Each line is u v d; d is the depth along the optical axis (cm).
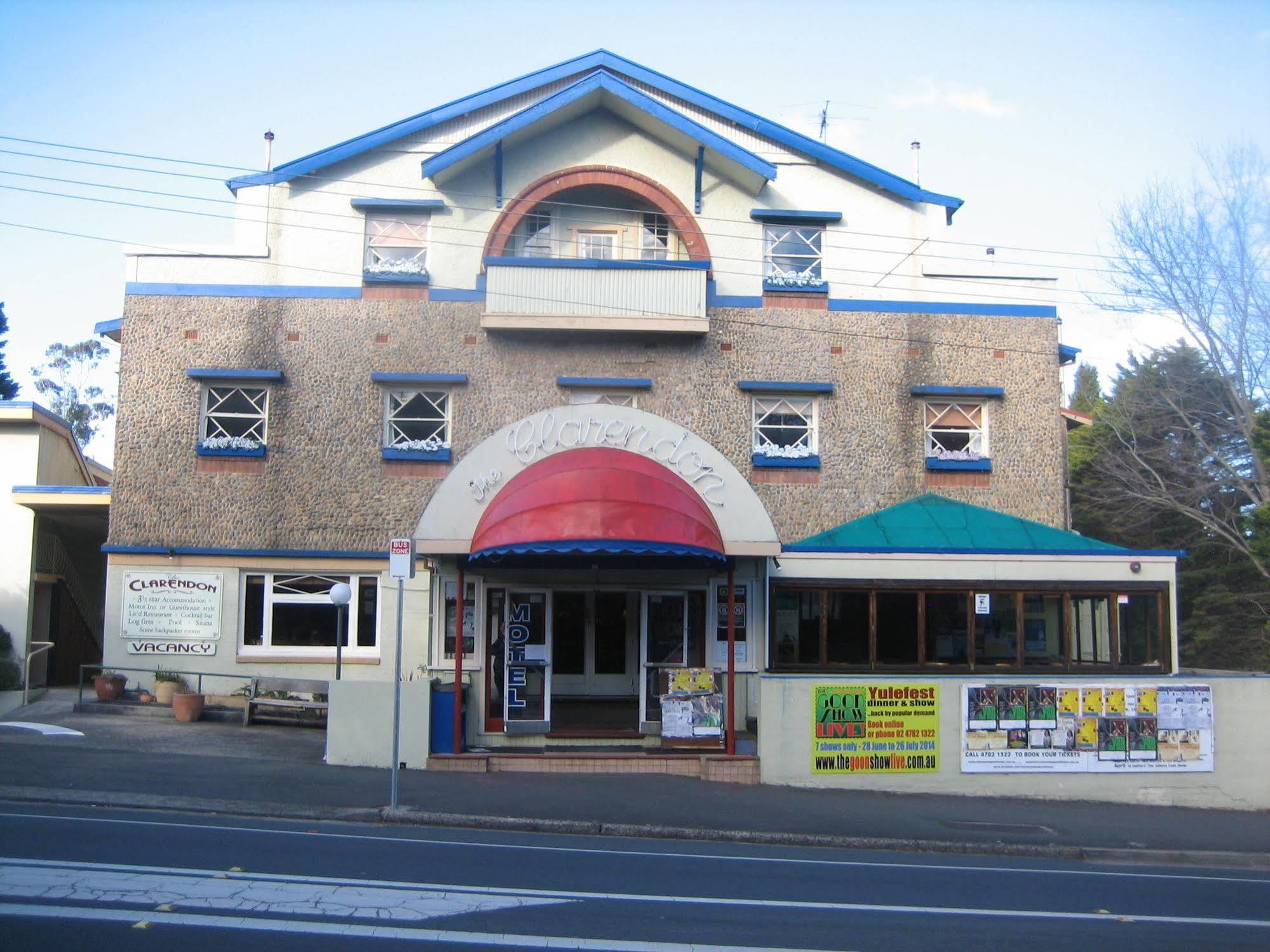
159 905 835
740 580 1920
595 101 2280
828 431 2238
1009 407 2278
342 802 1359
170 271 2200
